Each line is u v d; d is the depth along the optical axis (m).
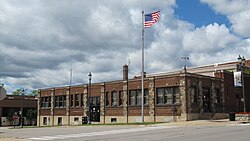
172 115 39.44
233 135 18.92
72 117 54.78
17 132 28.14
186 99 38.41
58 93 58.50
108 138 19.25
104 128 30.44
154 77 42.12
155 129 26.34
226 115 43.75
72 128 33.34
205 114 40.75
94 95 51.09
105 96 49.12
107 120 48.25
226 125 29.28
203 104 40.88
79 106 53.56
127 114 45.22
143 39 38.91
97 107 50.41
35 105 73.62
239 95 46.28
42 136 22.44
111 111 47.84
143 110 39.09
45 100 62.03
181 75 39.09
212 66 52.12
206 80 41.75
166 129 25.86
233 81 45.81
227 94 44.56
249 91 47.56
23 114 71.31
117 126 33.41
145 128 28.22
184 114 38.19
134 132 23.67
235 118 36.28
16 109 70.62
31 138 20.95
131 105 44.91
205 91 41.62
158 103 41.47
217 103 42.84
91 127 34.06
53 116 58.94
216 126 28.12
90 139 18.92
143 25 39.00
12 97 71.44
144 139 17.94
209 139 16.97
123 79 47.69
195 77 40.16
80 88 53.91
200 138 17.62
